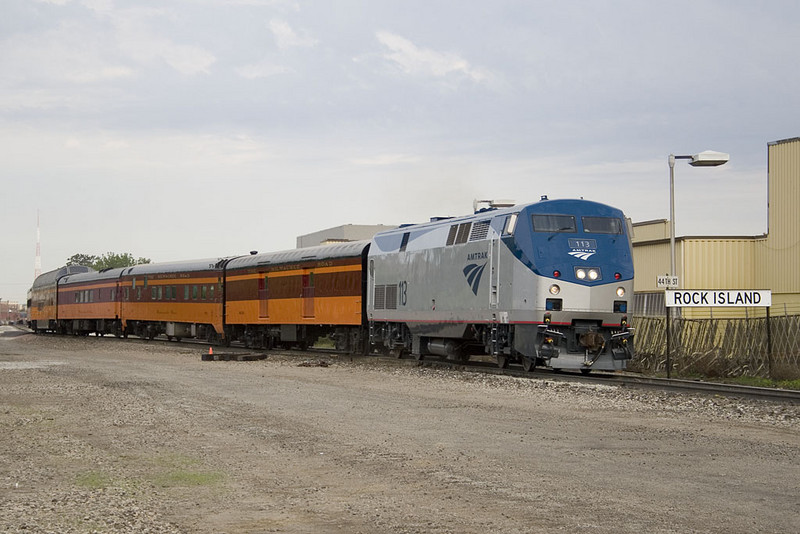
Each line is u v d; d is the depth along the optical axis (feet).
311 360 102.83
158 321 168.45
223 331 143.33
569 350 75.00
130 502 30.68
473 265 83.87
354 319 108.99
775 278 121.80
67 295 215.10
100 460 39.01
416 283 94.94
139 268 174.91
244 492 32.32
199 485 33.60
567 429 46.96
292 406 58.39
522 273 76.07
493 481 33.63
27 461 38.83
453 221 89.71
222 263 145.07
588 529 26.40
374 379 79.10
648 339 93.40
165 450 41.55
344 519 28.19
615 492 31.50
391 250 101.24
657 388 67.05
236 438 44.93
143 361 106.52
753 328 84.69
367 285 106.83
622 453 39.50
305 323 119.96
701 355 84.58
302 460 38.68
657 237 147.64
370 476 34.99
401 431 46.70
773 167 121.80
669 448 40.75
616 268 76.64
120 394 66.80
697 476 34.27
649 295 132.77
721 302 77.36
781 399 58.34
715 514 28.14
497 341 80.64
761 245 124.88
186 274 155.33
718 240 126.00
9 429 48.70
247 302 135.74
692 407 55.52
